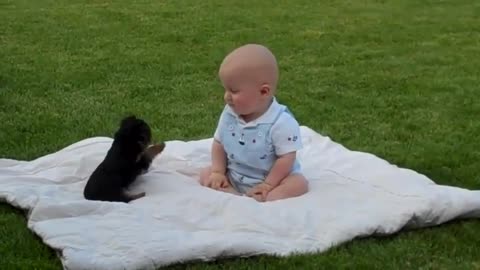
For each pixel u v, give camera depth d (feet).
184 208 10.53
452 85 16.34
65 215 10.36
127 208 10.46
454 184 12.00
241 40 19.97
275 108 11.04
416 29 21.36
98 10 23.71
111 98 15.34
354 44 19.60
